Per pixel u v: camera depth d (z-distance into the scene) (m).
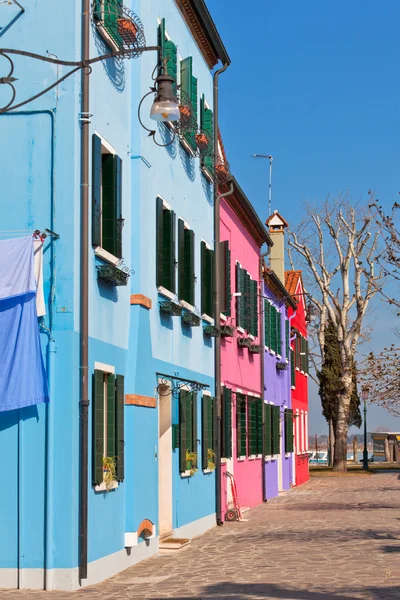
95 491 14.98
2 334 14.11
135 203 17.88
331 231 58.44
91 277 15.20
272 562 16.89
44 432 14.05
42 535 13.88
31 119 14.67
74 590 13.81
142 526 17.25
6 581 13.88
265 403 37.38
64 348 14.25
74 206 14.49
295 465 46.97
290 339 47.09
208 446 24.52
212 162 25.17
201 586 14.17
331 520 25.91
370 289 56.56
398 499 34.44
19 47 14.79
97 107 15.74
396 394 36.38
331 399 67.94
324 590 13.49
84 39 14.95
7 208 14.58
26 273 14.04
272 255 49.59
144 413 17.91
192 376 23.05
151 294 18.89
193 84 23.27
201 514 23.56
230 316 29.56
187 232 22.56
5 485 14.03
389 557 17.23
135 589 14.02
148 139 18.66
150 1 19.30
